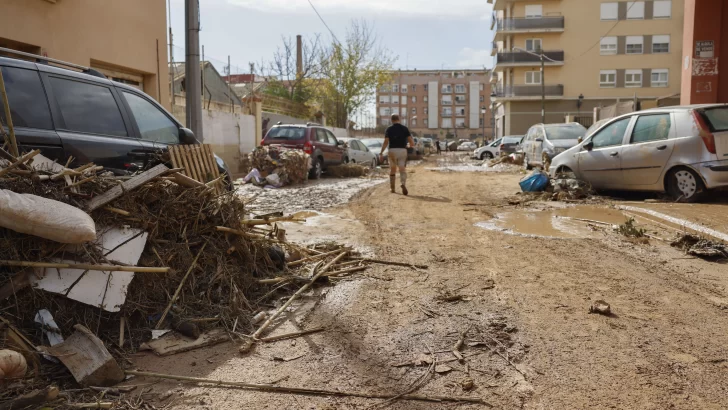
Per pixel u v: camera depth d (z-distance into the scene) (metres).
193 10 10.60
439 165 27.75
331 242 6.74
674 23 51.06
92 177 4.05
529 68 53.62
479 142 77.62
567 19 52.25
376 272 5.67
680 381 3.20
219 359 3.61
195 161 5.59
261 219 5.45
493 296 4.83
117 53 12.00
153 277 4.12
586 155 11.15
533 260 6.08
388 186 15.03
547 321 4.20
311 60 43.09
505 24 52.28
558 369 3.39
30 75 4.70
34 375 3.13
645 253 6.32
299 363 3.54
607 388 3.13
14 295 3.48
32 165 3.93
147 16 13.14
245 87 38.12
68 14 10.46
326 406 3.00
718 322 4.12
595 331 3.99
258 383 3.26
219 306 4.28
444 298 4.77
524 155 21.41
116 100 5.54
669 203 9.61
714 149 9.23
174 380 3.30
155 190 4.40
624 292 4.88
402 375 3.37
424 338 3.93
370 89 45.97
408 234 7.70
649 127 10.19
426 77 121.50
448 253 6.48
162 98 13.85
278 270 5.36
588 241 7.04
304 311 4.51
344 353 3.69
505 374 3.35
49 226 3.41
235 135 21.28
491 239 7.28
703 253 6.05
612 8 51.62
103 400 3.01
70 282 3.65
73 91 5.06
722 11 15.12
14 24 9.23
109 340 3.71
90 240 3.59
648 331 3.97
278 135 17.14
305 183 15.62
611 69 52.22
